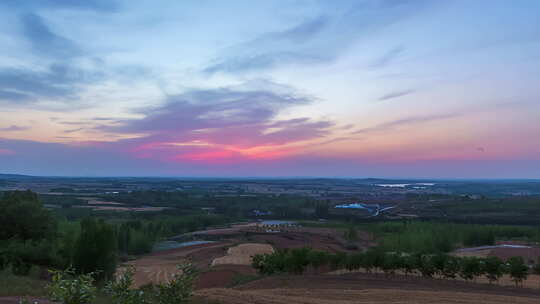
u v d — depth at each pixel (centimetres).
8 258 3944
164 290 1116
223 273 6450
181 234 14112
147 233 10994
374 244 11356
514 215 15600
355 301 3334
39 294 2166
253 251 10000
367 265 5194
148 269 7512
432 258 4856
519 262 4338
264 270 5525
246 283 4950
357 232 13238
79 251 4066
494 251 9244
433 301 3347
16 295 2072
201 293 3356
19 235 4838
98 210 17125
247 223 16975
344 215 19050
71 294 813
